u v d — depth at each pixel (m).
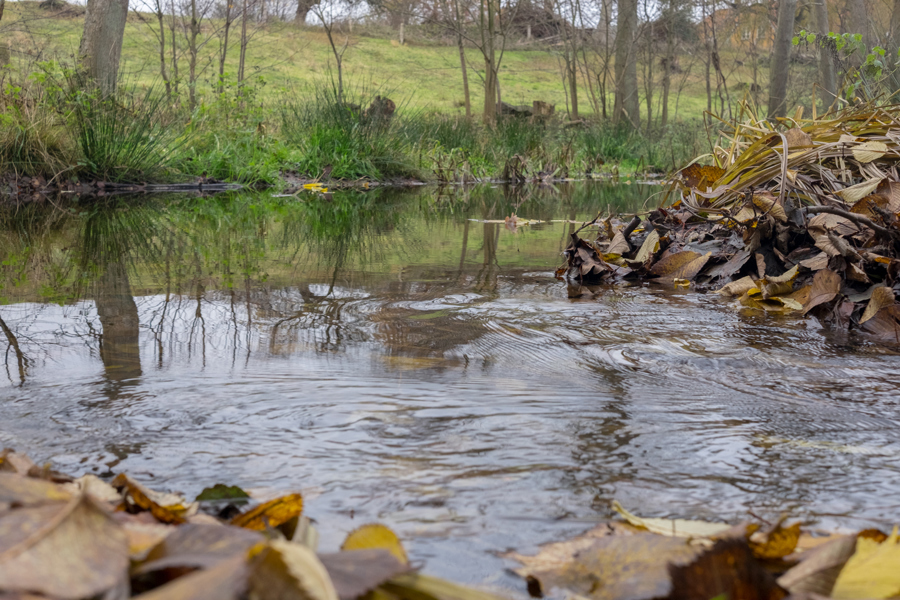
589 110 30.31
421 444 1.31
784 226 3.19
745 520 1.04
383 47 34.97
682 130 19.73
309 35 32.03
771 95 13.86
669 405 1.56
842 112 4.42
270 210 6.82
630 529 1.00
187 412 1.46
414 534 0.98
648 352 2.02
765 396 1.64
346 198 8.65
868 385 1.74
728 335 2.24
